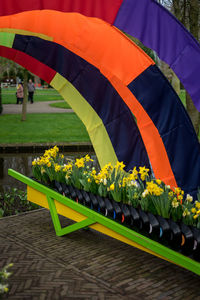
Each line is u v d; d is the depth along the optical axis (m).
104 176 4.66
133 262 4.35
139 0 4.01
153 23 4.07
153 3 4.02
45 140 14.70
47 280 3.85
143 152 6.20
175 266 4.26
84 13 3.92
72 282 3.82
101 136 6.52
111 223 4.22
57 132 16.38
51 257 4.45
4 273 2.76
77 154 13.65
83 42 4.71
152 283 3.83
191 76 4.06
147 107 4.80
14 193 7.39
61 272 4.05
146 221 3.99
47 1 3.75
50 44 5.86
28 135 15.62
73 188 4.99
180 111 4.68
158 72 4.50
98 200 4.59
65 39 4.75
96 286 3.74
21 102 27.05
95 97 6.33
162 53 4.11
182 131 4.75
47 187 5.28
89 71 6.18
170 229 3.76
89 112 6.52
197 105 4.07
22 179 5.57
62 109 23.92
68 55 6.05
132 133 6.18
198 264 3.47
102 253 4.60
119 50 4.57
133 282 3.85
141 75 4.61
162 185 4.38
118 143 6.38
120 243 4.95
